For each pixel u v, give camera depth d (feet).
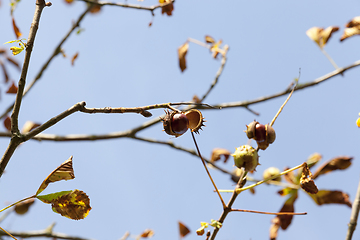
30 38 9.32
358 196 10.09
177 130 9.46
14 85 11.48
